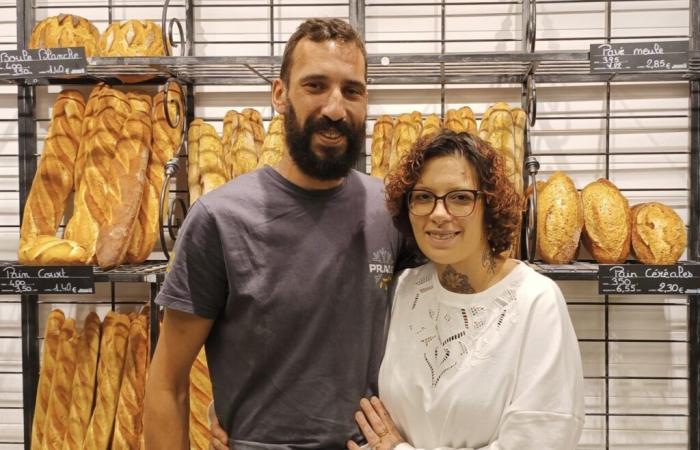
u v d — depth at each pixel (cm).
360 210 100
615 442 156
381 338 100
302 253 96
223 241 95
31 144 156
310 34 91
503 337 87
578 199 137
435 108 155
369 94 156
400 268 106
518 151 138
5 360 162
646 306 154
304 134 91
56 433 142
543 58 124
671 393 154
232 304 97
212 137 145
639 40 151
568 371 86
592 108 153
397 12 155
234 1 156
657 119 152
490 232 89
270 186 99
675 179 152
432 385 91
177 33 157
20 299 162
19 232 161
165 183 134
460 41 152
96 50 148
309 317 95
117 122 145
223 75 152
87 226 138
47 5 159
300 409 96
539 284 89
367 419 97
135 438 139
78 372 144
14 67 130
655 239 130
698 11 145
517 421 84
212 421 108
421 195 87
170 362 101
